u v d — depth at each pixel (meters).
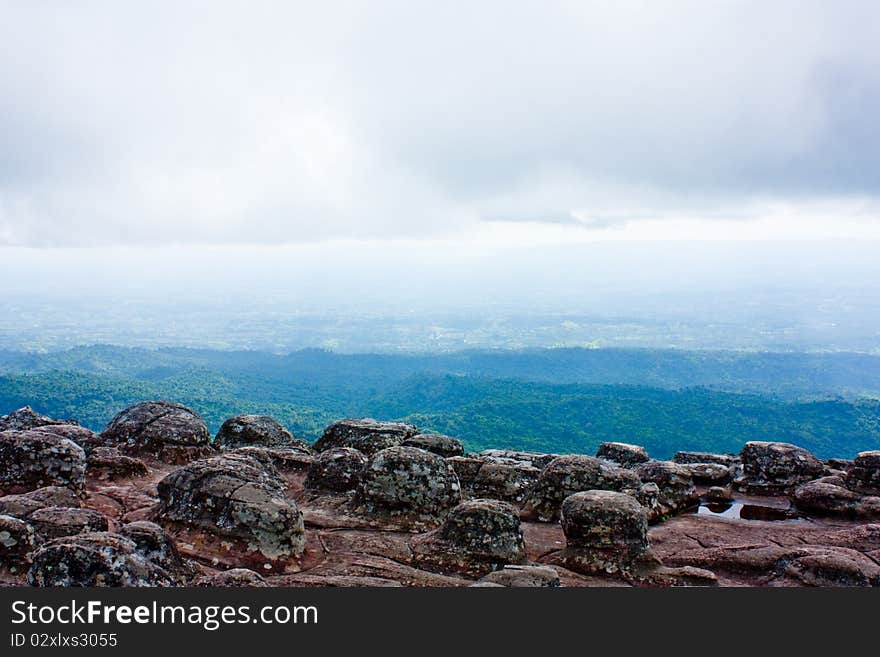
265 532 11.09
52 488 11.70
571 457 15.14
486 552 11.34
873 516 15.27
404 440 18.38
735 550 12.48
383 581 10.48
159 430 16.95
